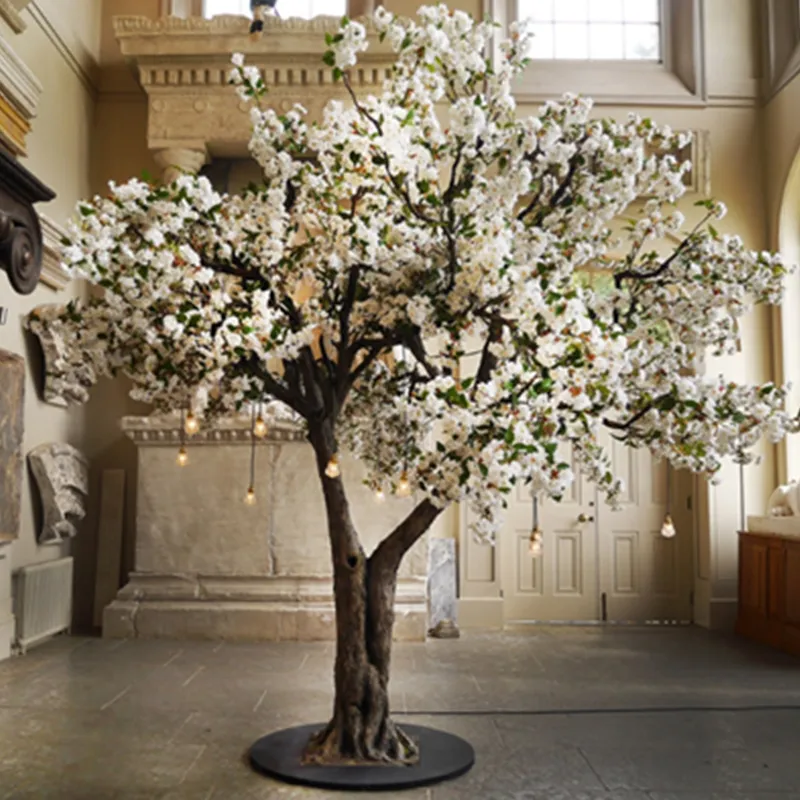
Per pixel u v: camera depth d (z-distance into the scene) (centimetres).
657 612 740
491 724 423
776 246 707
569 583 741
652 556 745
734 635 679
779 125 707
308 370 362
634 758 372
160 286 304
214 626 639
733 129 733
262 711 440
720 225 723
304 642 632
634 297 368
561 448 749
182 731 404
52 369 619
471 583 706
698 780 345
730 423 326
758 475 710
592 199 351
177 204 314
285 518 659
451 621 671
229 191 747
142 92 749
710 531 709
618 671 547
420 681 515
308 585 652
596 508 746
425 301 319
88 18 730
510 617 736
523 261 328
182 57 695
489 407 285
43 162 635
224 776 344
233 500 661
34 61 616
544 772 353
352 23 314
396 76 355
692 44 738
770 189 720
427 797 323
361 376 400
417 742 379
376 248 318
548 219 354
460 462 282
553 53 756
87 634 658
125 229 316
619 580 743
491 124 328
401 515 658
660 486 749
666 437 332
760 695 485
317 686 495
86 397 671
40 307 610
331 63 320
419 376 382
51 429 652
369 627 361
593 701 469
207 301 320
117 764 358
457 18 328
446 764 350
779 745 392
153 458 667
